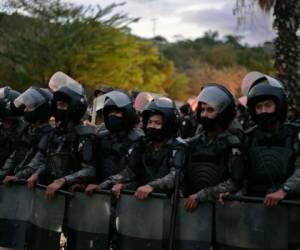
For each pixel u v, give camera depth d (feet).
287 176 13.66
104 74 111.34
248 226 13.26
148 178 15.16
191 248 13.80
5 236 16.51
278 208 13.03
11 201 16.57
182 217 13.89
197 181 14.32
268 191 13.67
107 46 109.19
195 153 14.52
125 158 16.11
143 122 15.65
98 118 23.26
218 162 14.20
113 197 14.71
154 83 151.02
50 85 17.90
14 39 101.19
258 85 14.10
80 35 106.32
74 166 16.47
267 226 13.11
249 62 105.40
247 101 14.40
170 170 14.75
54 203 15.48
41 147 17.44
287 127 14.01
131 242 14.30
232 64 187.11
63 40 103.04
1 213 16.63
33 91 18.04
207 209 13.78
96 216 14.85
